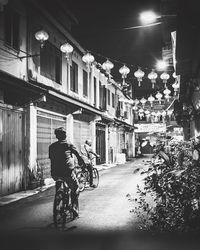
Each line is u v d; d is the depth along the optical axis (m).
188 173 5.91
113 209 9.99
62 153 8.27
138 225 7.75
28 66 15.65
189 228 5.48
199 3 7.29
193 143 6.82
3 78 11.54
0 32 13.17
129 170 25.75
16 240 6.46
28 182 14.86
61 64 20.70
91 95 28.08
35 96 14.98
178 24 8.20
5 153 13.14
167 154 7.00
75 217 8.75
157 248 5.11
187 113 22.02
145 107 54.72
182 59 10.91
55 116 19.27
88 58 16.53
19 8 14.82
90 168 14.52
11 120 13.72
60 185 8.23
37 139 16.42
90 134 27.75
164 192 6.37
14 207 10.61
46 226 7.88
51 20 18.25
